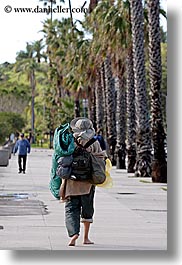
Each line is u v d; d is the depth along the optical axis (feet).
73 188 53.36
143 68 144.36
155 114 129.80
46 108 493.77
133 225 67.51
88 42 244.01
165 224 68.39
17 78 623.36
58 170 52.90
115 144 200.64
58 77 383.45
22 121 480.23
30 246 54.44
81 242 56.34
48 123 449.89
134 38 143.74
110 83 199.62
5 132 424.05
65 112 358.43
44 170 172.04
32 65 556.10
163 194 104.27
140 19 143.13
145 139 146.00
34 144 488.85
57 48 355.56
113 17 165.48
